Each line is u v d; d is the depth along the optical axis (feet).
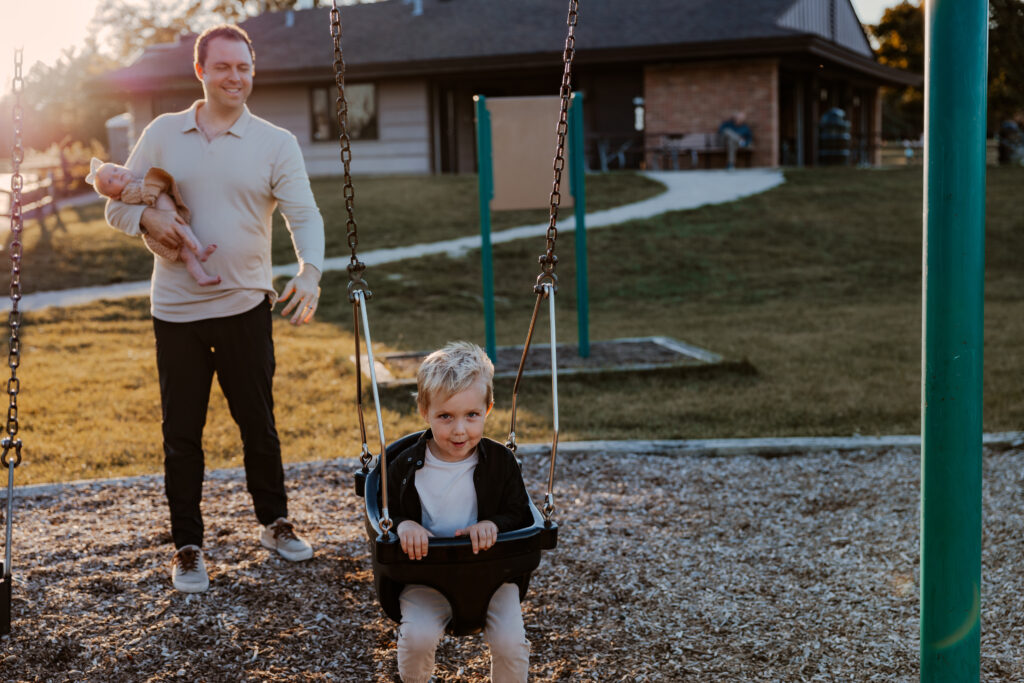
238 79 12.91
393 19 95.91
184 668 11.11
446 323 39.93
